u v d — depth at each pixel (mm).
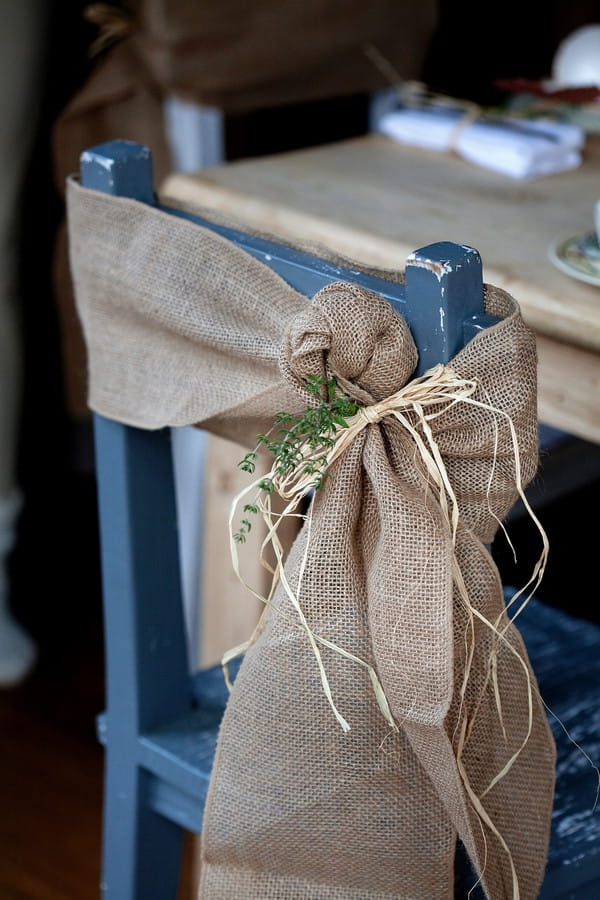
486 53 3336
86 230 1378
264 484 1207
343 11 2709
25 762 2469
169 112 2664
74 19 2816
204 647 2025
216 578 1970
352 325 1163
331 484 1218
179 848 1624
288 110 2984
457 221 1798
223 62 2537
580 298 1577
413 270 1188
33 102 2543
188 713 1573
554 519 2678
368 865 1298
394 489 1186
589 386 1586
